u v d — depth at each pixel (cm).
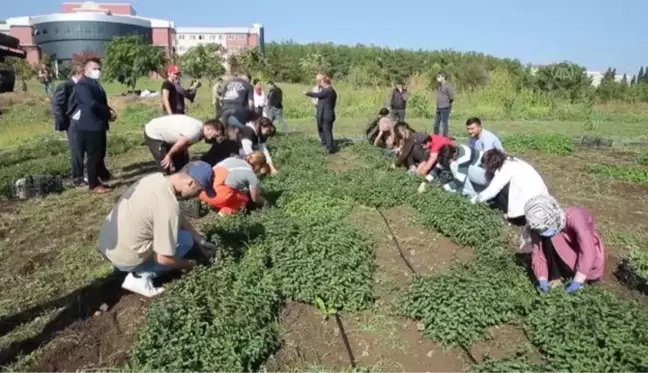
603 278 671
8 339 524
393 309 589
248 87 1255
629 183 1193
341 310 591
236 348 480
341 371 483
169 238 559
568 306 529
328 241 677
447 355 514
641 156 1462
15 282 659
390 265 704
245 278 583
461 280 590
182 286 566
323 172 1118
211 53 4334
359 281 611
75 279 656
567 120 2862
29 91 4006
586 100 3331
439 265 702
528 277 643
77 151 1055
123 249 562
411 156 1145
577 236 581
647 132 2298
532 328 529
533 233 611
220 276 578
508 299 571
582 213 589
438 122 1841
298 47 7244
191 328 488
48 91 3625
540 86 3941
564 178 1221
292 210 874
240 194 834
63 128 1041
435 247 761
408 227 839
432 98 3145
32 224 867
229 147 962
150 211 555
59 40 9238
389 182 993
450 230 783
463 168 927
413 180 1024
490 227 780
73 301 598
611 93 3878
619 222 907
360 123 2455
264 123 1042
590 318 500
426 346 529
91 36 9275
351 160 1369
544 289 596
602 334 480
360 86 4003
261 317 536
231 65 1847
